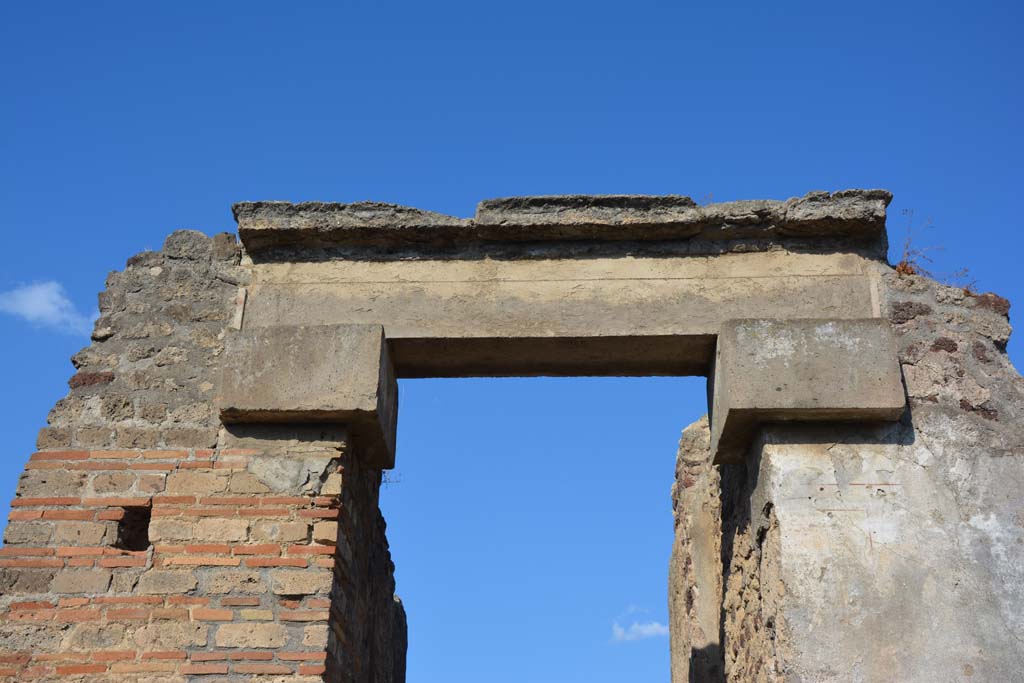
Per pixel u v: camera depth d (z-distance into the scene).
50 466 6.99
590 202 7.42
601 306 7.29
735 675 7.80
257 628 6.52
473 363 7.54
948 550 6.57
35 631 6.52
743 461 7.39
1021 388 7.11
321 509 6.83
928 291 7.32
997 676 6.26
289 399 6.98
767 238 7.44
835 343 6.95
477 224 7.40
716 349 7.21
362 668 7.77
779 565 6.54
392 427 7.52
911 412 6.96
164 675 6.40
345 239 7.53
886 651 6.30
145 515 6.96
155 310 7.50
